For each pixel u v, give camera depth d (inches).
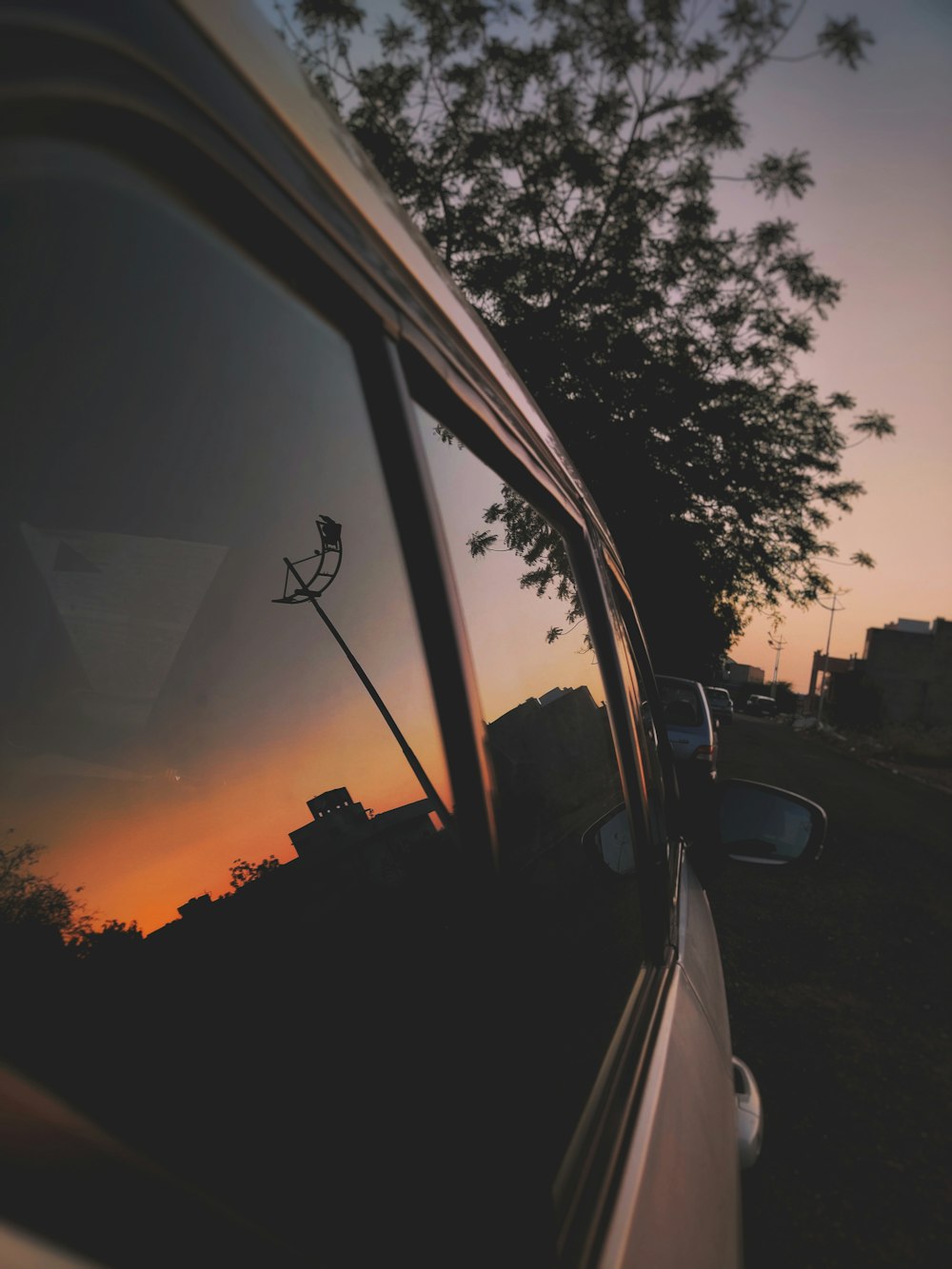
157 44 15.6
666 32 402.3
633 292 466.9
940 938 236.8
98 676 18.3
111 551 18.7
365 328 24.5
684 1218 38.7
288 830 23.0
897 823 481.7
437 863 27.0
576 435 478.9
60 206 15.4
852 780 752.3
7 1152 13.7
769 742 1226.0
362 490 27.2
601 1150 34.4
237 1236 17.2
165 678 20.1
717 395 504.1
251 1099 18.9
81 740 17.8
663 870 69.9
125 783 18.6
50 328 16.6
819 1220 112.5
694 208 451.2
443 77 432.5
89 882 17.2
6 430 16.2
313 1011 21.4
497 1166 25.2
